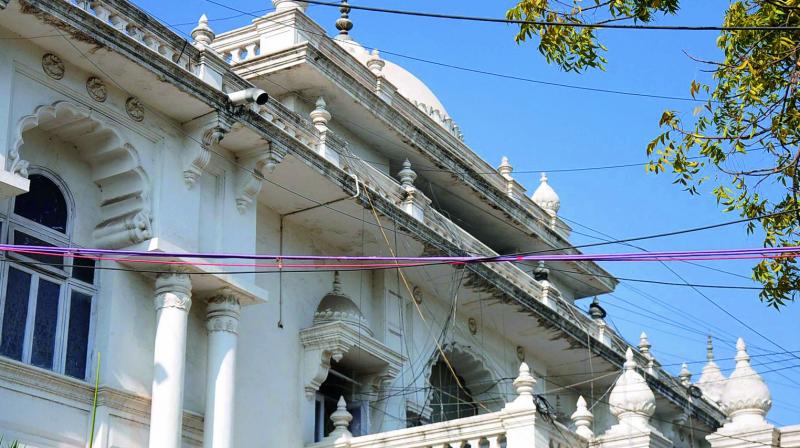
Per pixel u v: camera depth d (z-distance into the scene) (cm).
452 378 2200
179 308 1435
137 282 1454
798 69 1270
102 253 1248
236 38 2008
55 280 1391
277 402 1667
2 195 1265
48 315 1373
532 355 2388
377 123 2038
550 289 2314
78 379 1361
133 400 1391
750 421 1636
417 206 1936
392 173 2189
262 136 1564
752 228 1360
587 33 1309
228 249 1541
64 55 1370
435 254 1933
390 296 1961
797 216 1341
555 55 1323
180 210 1480
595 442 1639
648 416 1681
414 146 2103
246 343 1638
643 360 2644
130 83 1434
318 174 1672
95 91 1412
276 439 1645
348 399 1827
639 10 1288
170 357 1405
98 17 1374
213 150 1563
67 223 1428
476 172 2247
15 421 1273
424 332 2036
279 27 1969
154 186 1463
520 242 2488
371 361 1812
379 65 2227
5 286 1335
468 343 2162
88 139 1440
